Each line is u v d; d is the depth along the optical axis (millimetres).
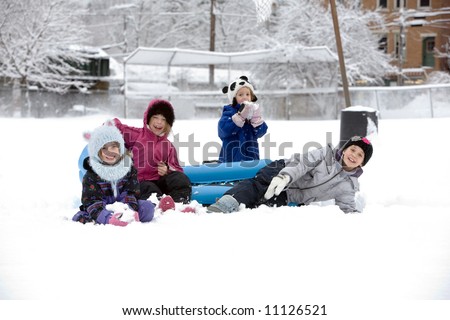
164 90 35062
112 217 5039
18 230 4801
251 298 3240
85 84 37312
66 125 20031
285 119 31656
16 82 36375
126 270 3688
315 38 38031
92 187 5297
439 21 46562
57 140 15078
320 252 4137
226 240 4426
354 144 5922
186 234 4605
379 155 11797
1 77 37375
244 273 3648
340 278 3578
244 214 5398
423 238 4582
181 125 20047
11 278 3525
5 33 35062
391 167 10352
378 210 5922
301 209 5613
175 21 48469
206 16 48156
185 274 3615
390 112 31219
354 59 38875
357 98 31984
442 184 8711
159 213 5453
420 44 47500
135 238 4477
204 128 18719
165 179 6328
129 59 30906
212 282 3484
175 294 3291
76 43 38188
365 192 8109
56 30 35938
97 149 5219
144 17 48031
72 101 36062
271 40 37031
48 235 4605
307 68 34969
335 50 38344
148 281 3494
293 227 4902
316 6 38500
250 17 46906
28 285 3424
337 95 31141
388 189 8352
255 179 5945
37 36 34969
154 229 4801
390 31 48031
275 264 3830
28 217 5508
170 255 4012
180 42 48188
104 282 3473
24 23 35250
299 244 4352
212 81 34719
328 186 6000
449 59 46812
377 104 31422
